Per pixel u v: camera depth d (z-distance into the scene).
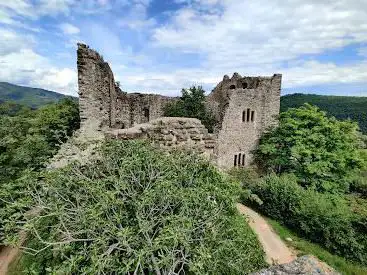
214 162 6.71
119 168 4.41
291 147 18.97
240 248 4.07
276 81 23.48
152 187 4.04
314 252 11.05
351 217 12.41
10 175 10.42
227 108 22.06
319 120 18.75
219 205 4.15
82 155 5.09
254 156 23.84
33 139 11.36
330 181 17.25
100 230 3.31
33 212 3.92
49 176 4.19
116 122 18.52
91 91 12.07
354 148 18.30
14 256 7.20
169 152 5.44
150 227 3.16
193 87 22.00
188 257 3.37
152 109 21.91
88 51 11.70
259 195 14.77
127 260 2.97
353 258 11.42
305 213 12.55
